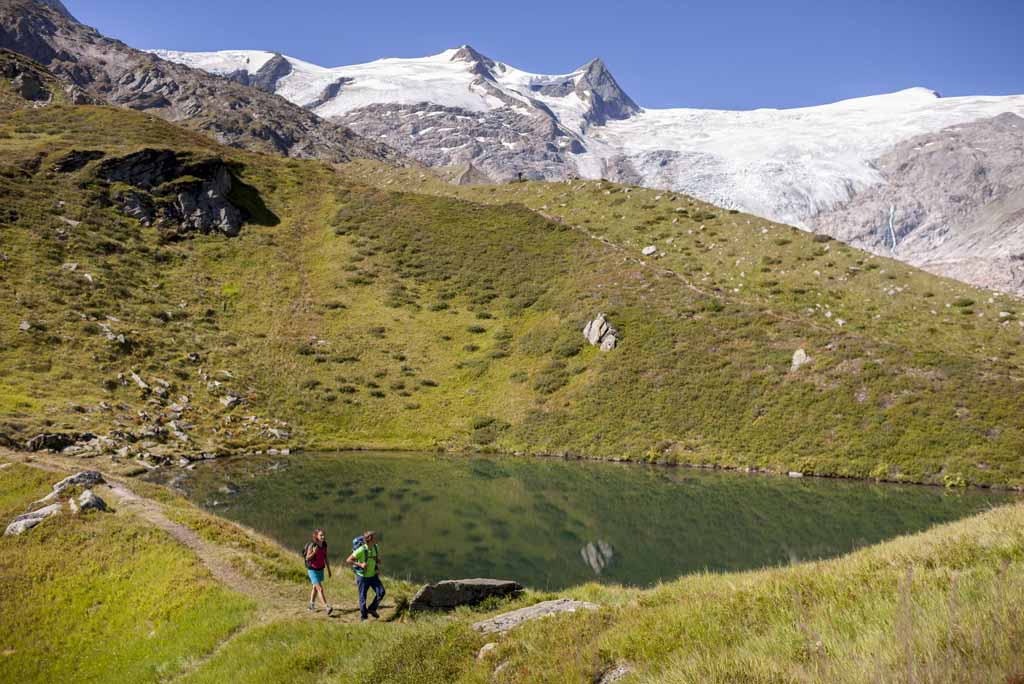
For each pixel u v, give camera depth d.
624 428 65.81
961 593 7.80
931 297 86.00
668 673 8.02
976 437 52.28
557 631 11.59
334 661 15.01
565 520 38.59
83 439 50.56
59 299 72.12
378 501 42.53
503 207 121.12
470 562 29.69
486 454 65.56
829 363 66.31
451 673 11.44
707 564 29.34
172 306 82.56
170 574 22.66
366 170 168.75
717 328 77.56
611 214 121.50
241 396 69.88
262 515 37.31
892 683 5.81
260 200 119.25
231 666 16.14
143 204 99.62
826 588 10.21
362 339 86.56
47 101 143.00
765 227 110.56
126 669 18.02
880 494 45.59
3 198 85.75
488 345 86.19
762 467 56.06
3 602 21.98
